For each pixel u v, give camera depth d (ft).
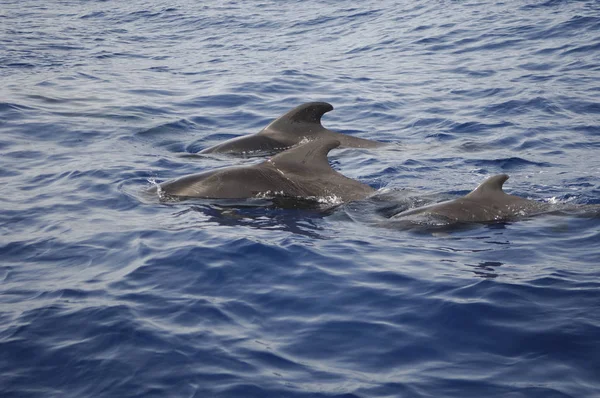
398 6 97.04
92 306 23.35
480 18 84.48
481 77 62.39
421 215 30.76
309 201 33.12
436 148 44.60
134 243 28.45
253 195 33.32
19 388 19.24
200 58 75.41
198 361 20.27
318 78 64.18
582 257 26.96
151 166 39.70
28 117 49.78
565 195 35.53
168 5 111.86
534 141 45.78
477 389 18.85
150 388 19.12
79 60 73.41
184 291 24.47
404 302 23.57
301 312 23.11
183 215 31.48
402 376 19.52
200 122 51.16
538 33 75.36
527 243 28.37
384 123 50.96
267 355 20.59
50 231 29.99
